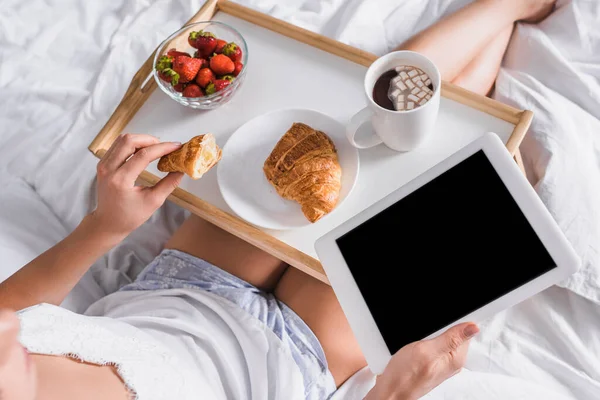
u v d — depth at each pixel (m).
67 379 0.68
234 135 1.03
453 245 0.76
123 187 0.88
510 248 0.73
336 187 0.93
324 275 0.91
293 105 1.07
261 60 1.12
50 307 0.79
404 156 0.98
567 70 1.25
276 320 1.00
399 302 0.78
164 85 1.06
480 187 0.75
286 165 0.95
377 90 0.89
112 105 1.40
